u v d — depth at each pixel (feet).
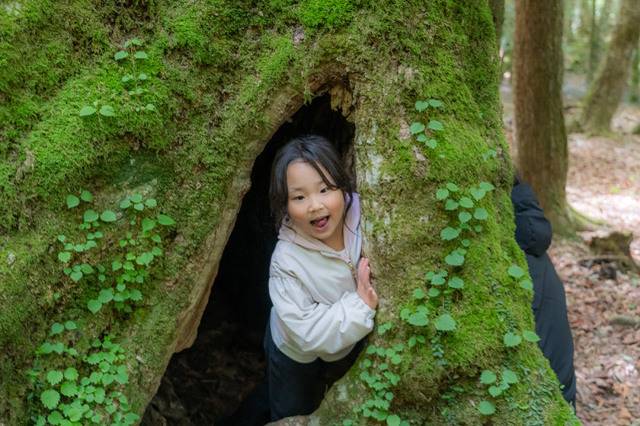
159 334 7.16
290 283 7.02
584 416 12.43
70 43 6.70
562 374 9.32
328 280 7.13
